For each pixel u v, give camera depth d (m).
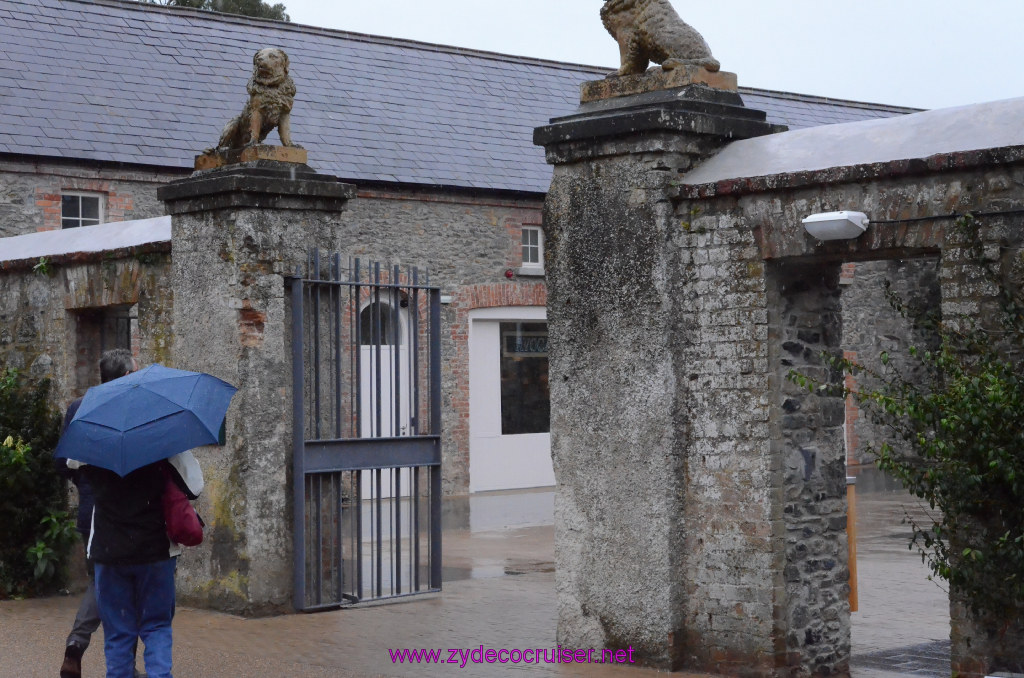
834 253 6.81
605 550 7.66
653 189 7.43
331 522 9.84
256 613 9.34
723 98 7.70
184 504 6.34
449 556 12.81
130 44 18.80
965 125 6.59
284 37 20.69
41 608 9.85
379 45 21.69
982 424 5.69
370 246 18.31
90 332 11.25
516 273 19.70
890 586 10.42
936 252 6.68
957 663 6.26
